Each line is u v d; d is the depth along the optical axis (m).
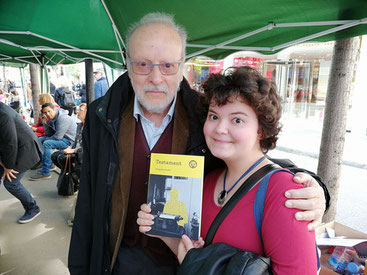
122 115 1.28
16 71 12.31
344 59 2.14
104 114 1.22
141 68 1.17
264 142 0.95
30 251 2.71
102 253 1.21
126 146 1.25
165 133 1.27
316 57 8.75
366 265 1.49
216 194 0.99
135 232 1.27
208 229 0.95
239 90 0.85
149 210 1.01
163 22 1.19
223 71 0.96
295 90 9.31
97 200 1.23
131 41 1.18
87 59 3.94
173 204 0.99
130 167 1.25
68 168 3.86
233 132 0.88
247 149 0.89
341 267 1.64
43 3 2.49
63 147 4.69
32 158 3.04
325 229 1.93
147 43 1.13
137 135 1.28
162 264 1.25
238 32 2.22
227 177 0.99
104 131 1.25
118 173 1.24
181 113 1.28
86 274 1.35
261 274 0.71
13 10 2.45
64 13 2.67
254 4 1.75
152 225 1.01
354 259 1.68
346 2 1.45
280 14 1.80
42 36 2.82
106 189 1.21
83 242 1.33
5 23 2.58
